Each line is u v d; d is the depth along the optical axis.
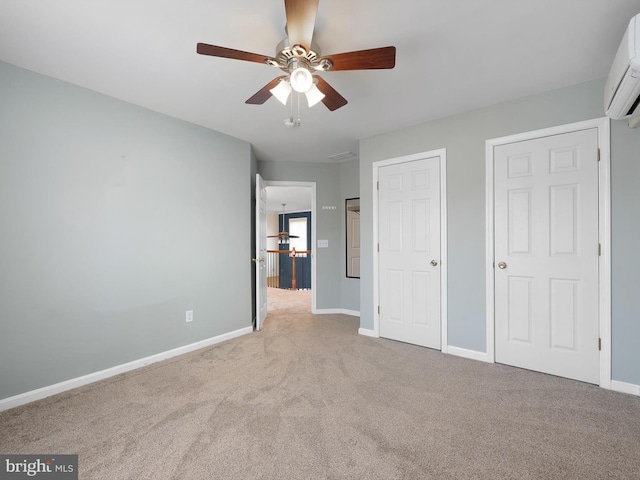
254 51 1.96
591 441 1.65
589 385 2.31
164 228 2.89
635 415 1.90
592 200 2.33
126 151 2.63
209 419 1.87
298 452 1.57
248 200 3.76
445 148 3.01
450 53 1.99
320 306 4.79
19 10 1.58
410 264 3.26
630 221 2.19
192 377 2.46
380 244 3.48
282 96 1.83
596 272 2.31
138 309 2.70
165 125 2.90
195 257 3.15
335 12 1.61
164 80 2.29
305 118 3.03
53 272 2.22
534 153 2.56
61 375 2.25
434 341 3.09
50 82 2.22
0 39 1.81
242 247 3.66
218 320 3.37
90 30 1.75
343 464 1.49
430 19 1.67
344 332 3.72
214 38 1.83
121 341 2.58
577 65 2.13
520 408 1.99
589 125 2.33
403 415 1.91
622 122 2.22
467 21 1.69
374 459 1.52
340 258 4.84
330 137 3.59
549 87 2.44
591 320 2.33
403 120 3.08
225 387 2.29
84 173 2.38
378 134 3.47
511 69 2.18
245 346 3.21
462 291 2.91
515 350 2.65
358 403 2.05
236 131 3.39
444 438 1.68
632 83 1.62
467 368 2.63
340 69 1.68
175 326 2.96
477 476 1.41
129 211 2.64
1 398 1.99
